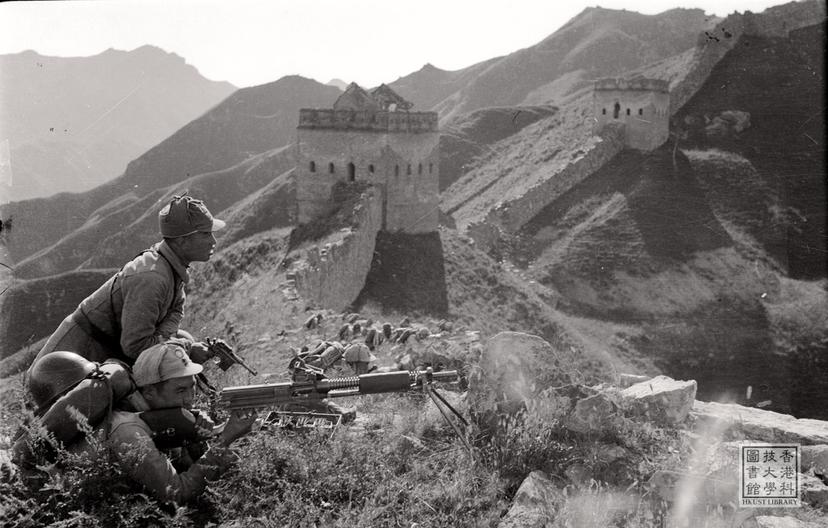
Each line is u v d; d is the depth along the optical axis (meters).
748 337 10.70
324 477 4.39
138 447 4.06
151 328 4.63
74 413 4.02
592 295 25.95
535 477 4.25
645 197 36.53
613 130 51.28
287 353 10.92
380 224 46.88
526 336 4.94
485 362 4.89
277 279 32.03
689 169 36.28
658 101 47.91
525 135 77.88
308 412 5.45
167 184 44.84
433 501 4.20
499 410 4.78
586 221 43.81
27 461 4.22
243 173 58.03
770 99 28.80
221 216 52.12
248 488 4.24
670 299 19.39
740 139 33.41
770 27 34.34
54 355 4.35
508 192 59.78
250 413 4.59
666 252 24.28
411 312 38.91
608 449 4.56
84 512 3.87
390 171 47.09
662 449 4.63
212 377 6.98
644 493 4.25
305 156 47.72
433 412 5.29
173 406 4.35
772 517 4.07
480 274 42.75
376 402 6.08
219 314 24.84
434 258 44.91
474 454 4.49
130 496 3.94
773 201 20.92
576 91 91.31
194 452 4.52
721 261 19.97
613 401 4.79
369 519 3.93
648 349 15.87
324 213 46.16
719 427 4.94
